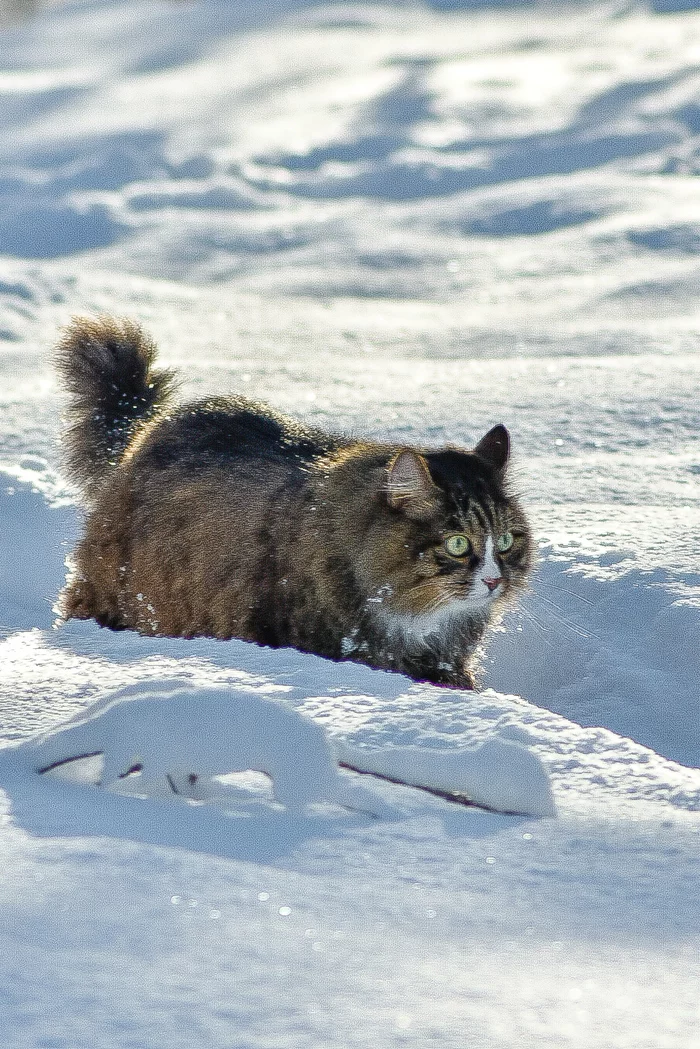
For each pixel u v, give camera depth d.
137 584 10.55
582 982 3.90
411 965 3.93
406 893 4.61
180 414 11.13
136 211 31.98
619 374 17.39
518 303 23.16
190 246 28.73
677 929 4.41
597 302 22.59
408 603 9.65
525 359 19.03
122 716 5.62
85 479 11.97
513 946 4.18
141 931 4.02
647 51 46.97
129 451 11.35
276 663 8.05
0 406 16.42
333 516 9.77
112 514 10.81
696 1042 3.52
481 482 9.78
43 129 43.62
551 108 39.94
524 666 10.52
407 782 5.82
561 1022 3.59
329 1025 3.48
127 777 5.61
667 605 10.51
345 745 5.92
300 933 4.11
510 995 3.75
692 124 36.41
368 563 9.62
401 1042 3.41
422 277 25.58
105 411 12.05
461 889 4.71
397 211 30.95
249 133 40.44
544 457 14.34
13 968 3.71
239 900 4.35
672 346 19.31
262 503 10.10
